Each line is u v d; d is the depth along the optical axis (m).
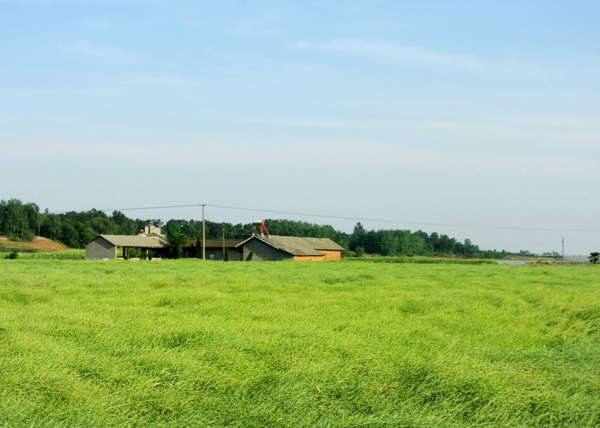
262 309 17.06
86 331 12.80
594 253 88.44
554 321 16.98
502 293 23.23
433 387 8.77
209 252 86.81
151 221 172.38
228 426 7.38
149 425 7.34
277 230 162.00
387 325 14.77
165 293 20.47
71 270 35.00
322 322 15.04
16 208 124.50
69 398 8.10
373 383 8.84
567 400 8.52
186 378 8.97
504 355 11.11
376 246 147.12
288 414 7.67
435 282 28.55
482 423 7.68
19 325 13.27
